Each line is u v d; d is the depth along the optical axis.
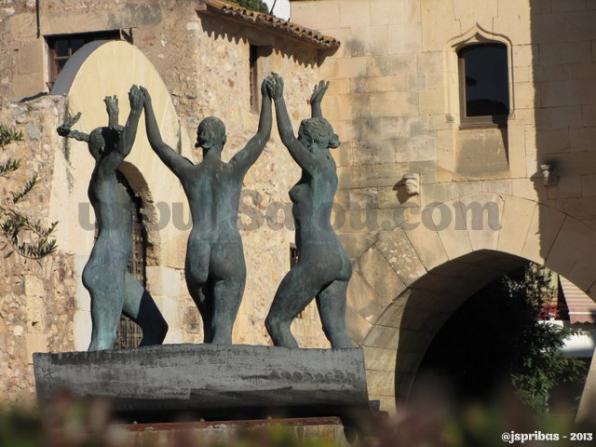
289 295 21.81
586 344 47.16
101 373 20.92
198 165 21.81
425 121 37.69
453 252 37.47
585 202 36.88
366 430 20.66
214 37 33.91
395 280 37.72
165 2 33.72
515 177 37.22
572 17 36.97
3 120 27.08
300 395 20.72
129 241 22.39
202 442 18.91
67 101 27.78
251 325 33.84
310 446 19.19
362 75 37.88
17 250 26.44
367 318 37.81
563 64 37.03
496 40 37.38
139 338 30.20
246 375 20.72
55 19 35.34
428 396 19.36
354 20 37.94
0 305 26.50
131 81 30.22
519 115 37.22
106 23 34.50
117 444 18.58
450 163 37.56
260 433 19.14
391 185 37.78
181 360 20.80
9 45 35.88
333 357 20.69
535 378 41.12
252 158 21.88
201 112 33.38
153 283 31.16
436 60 37.66
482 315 40.62
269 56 35.50
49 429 18.14
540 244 37.06
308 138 22.00
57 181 27.36
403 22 37.78
